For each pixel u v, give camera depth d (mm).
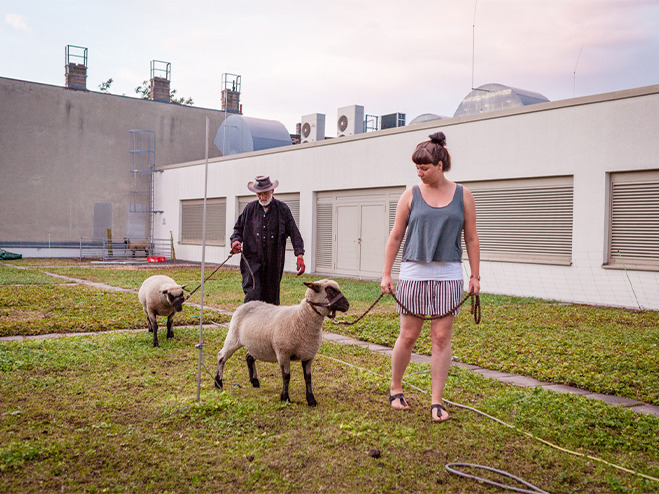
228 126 33062
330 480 3648
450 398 5484
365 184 19766
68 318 10148
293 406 5109
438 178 4938
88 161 31484
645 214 13039
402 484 3623
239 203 26859
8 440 4117
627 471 3861
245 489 3502
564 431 4637
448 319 4926
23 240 29766
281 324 5160
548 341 8594
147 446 4125
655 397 5723
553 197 14719
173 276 20094
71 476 3615
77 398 5234
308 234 22359
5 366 6230
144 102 33156
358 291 15195
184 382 5898
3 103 29078
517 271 15398
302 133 29094
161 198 32719
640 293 12953
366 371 6469
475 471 3840
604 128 13500
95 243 31750
